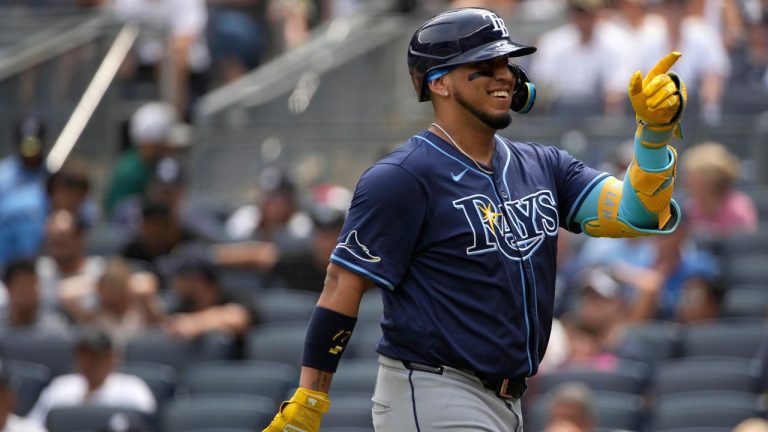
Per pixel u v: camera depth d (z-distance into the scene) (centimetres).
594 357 3173
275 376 3228
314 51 4766
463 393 1391
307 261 3638
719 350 3219
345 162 4422
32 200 3916
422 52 1414
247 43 4872
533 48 1386
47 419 3047
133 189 4256
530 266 1410
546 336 1438
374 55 4647
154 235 3744
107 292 3491
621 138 4072
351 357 3284
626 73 4216
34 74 4688
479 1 4741
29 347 3403
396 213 1390
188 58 4781
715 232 3766
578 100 4222
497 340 1388
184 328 3406
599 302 3181
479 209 1398
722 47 4238
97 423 3036
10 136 4659
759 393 3062
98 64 4731
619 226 1427
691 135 4134
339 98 4628
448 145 1416
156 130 4278
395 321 1410
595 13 4209
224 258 3738
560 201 1470
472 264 1390
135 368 3284
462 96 1398
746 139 4106
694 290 3369
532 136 4128
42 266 3778
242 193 4456
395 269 1392
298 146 4450
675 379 3094
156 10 4862
